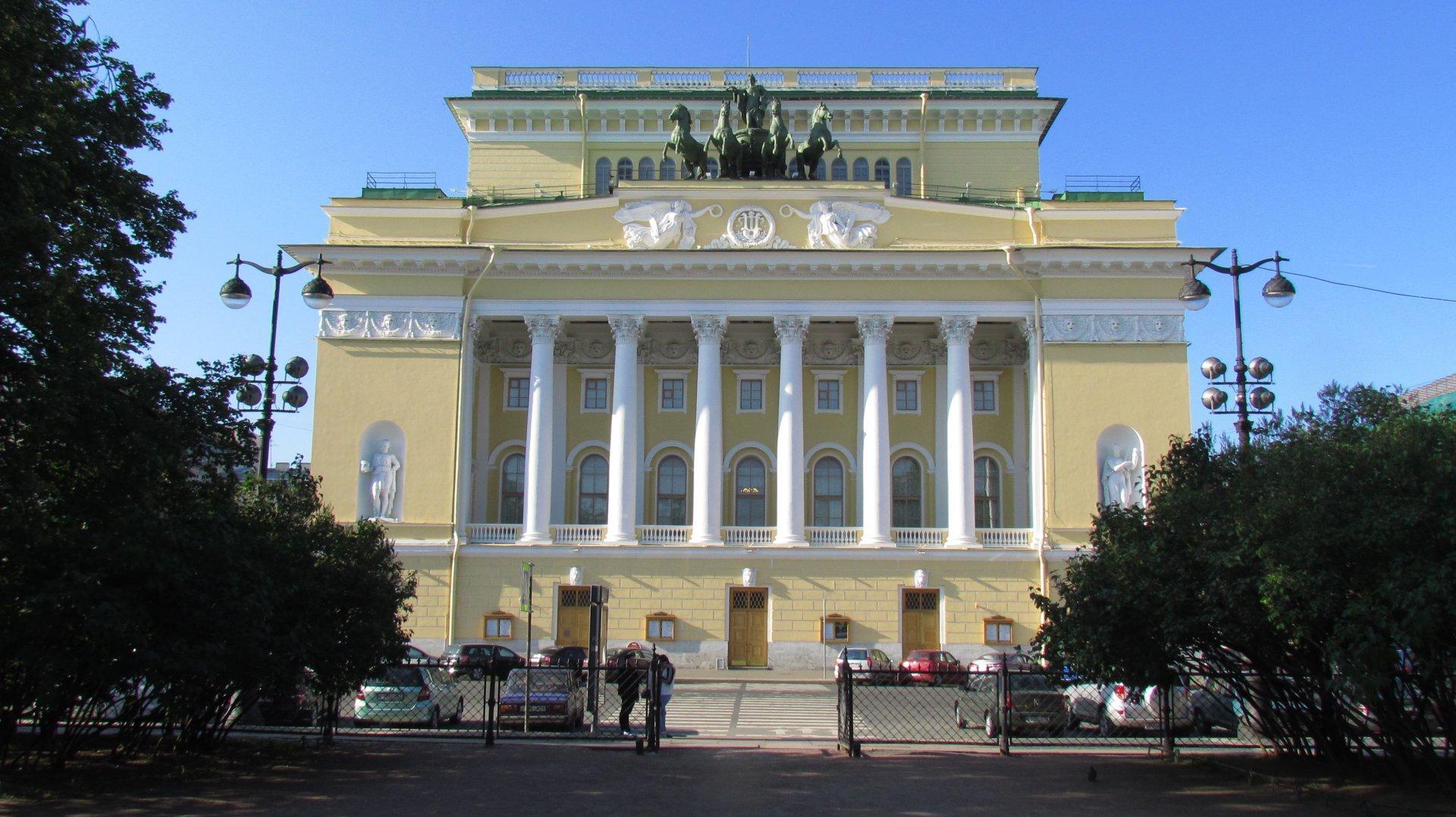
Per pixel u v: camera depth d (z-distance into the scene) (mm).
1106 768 19656
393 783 17703
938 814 15633
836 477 48625
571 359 49062
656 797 16672
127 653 16594
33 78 18141
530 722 24859
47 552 16797
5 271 16469
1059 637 18922
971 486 44438
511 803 16156
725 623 43719
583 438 48781
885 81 55719
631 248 45312
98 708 18672
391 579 22203
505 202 49250
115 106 19812
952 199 51125
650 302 45500
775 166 47125
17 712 17797
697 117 54344
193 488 19531
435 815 15266
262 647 18125
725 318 45438
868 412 45000
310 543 20688
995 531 44562
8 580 16781
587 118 54406
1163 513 18734
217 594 17375
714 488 44656
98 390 17844
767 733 25984
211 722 21031
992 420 48594
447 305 45031
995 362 48719
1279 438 18047
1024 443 48125
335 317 45031
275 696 20016
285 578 19438
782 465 44781
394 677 25109
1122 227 45531
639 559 44062
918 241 45562
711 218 45812
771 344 49188
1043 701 23266
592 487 48594
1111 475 43750
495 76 55969
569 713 25016
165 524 17328
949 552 43844
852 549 44000
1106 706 24109
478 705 29781
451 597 43281
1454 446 15406
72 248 18172
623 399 45062
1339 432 17141
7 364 17125
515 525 44781
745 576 43688
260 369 20594
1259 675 19641
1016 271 44781
